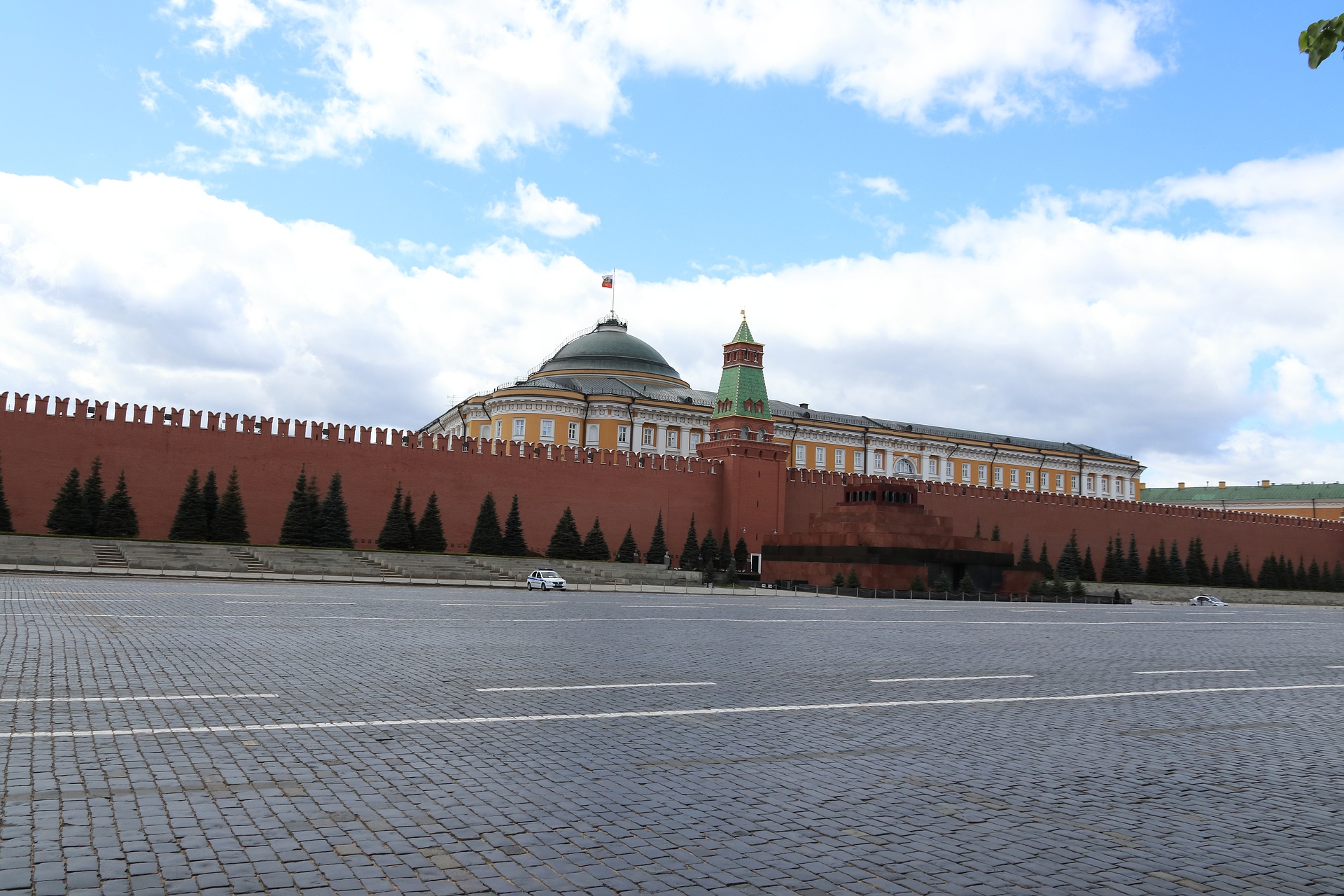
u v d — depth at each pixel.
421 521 55.44
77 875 5.82
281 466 53.66
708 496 67.38
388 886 5.82
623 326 94.12
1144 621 36.94
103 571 40.25
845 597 51.75
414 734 10.03
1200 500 126.62
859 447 90.38
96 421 49.59
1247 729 12.12
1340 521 94.81
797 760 9.42
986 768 9.36
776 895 5.91
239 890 5.69
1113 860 6.74
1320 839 7.35
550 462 61.50
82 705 10.94
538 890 5.85
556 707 11.87
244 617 22.80
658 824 7.20
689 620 27.75
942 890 6.07
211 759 8.66
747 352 70.00
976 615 37.81
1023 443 104.50
